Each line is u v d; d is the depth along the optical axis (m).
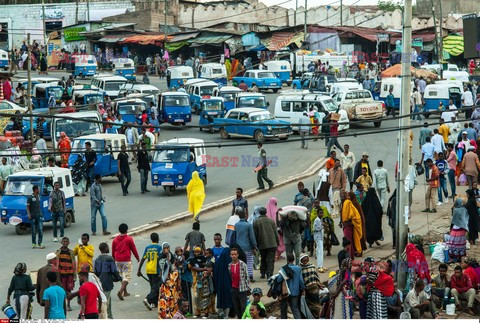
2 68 83.94
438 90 58.84
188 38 88.19
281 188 38.53
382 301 21.28
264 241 24.50
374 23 97.38
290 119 52.00
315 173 41.62
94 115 46.94
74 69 86.50
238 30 91.25
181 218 32.91
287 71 79.94
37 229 30.67
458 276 23.48
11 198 31.38
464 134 38.41
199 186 32.12
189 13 100.62
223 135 52.06
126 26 94.75
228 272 21.70
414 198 36.22
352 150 47.28
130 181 39.06
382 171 31.73
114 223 32.59
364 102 54.81
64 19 100.62
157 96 59.88
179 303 20.45
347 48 86.06
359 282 21.55
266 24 98.94
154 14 97.44
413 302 22.34
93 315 19.91
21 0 107.19
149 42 88.81
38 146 42.44
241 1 104.12
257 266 26.20
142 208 35.28
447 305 23.17
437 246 27.33
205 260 22.12
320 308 21.61
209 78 73.94
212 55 88.50
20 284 20.78
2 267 26.66
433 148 36.59
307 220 26.48
